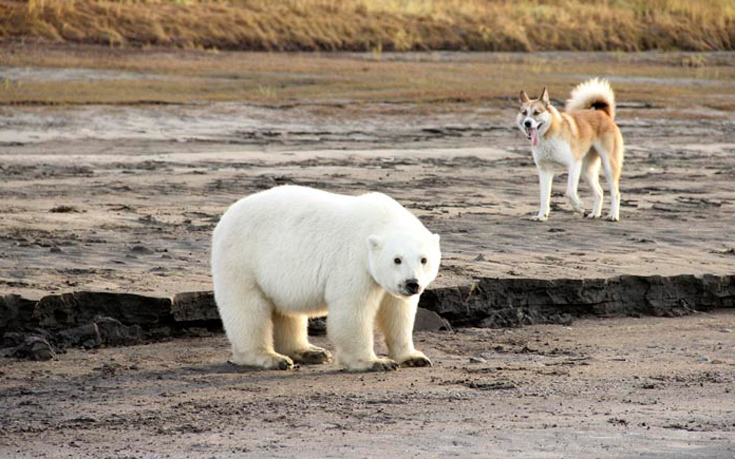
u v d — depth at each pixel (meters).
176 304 12.22
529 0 64.31
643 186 24.48
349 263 10.12
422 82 42.91
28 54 42.53
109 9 49.03
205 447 7.75
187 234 16.83
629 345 11.95
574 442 7.68
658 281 13.91
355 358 10.39
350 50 52.94
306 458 7.36
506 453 7.39
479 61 51.94
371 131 32.62
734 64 56.09
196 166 25.53
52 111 31.95
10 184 22.08
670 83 47.38
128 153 27.33
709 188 24.30
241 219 10.59
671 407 8.87
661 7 65.62
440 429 8.15
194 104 35.03
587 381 9.96
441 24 56.75
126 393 9.66
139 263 14.38
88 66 41.47
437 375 10.23
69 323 11.95
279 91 39.22
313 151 28.38
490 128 33.75
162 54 45.91
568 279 13.55
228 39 50.19
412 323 10.70
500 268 14.23
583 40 59.00
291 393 9.55
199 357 11.21
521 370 10.51
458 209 20.23
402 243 9.78
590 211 20.70
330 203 10.45
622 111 37.94
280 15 53.44
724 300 14.21
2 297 11.71
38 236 16.19
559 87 43.19
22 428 8.48
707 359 11.16
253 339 10.60
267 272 10.41
